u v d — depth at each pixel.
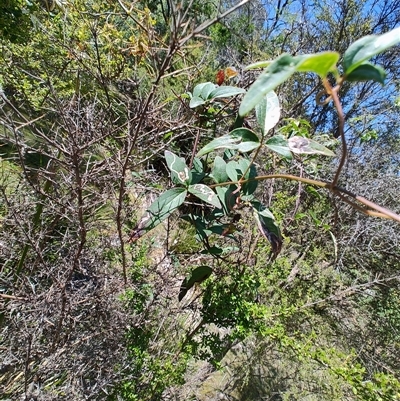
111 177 1.13
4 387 1.25
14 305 1.24
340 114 0.37
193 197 1.15
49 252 1.54
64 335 1.29
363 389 1.25
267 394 2.23
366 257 2.88
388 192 2.75
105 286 1.29
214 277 1.42
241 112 0.32
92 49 1.54
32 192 1.37
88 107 1.15
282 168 1.53
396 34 0.35
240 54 3.00
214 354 1.38
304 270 2.37
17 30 2.53
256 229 1.41
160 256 1.64
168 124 1.28
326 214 2.43
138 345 1.33
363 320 3.03
